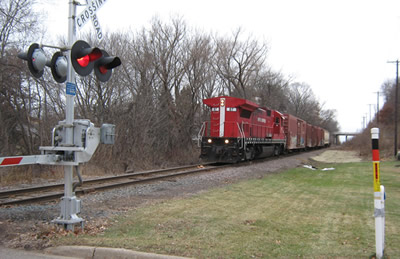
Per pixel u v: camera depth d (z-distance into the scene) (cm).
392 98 6931
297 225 626
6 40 1540
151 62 2261
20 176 1320
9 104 1566
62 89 1739
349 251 483
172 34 2428
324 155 3716
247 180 1318
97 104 1981
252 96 3588
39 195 966
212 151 2014
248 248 492
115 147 1852
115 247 484
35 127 1703
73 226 577
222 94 3200
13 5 1543
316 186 1159
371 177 1455
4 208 780
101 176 1499
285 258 455
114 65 645
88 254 477
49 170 1473
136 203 846
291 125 3325
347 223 645
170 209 755
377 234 459
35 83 1661
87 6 614
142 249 477
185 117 2516
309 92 7831
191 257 452
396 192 1075
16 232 581
